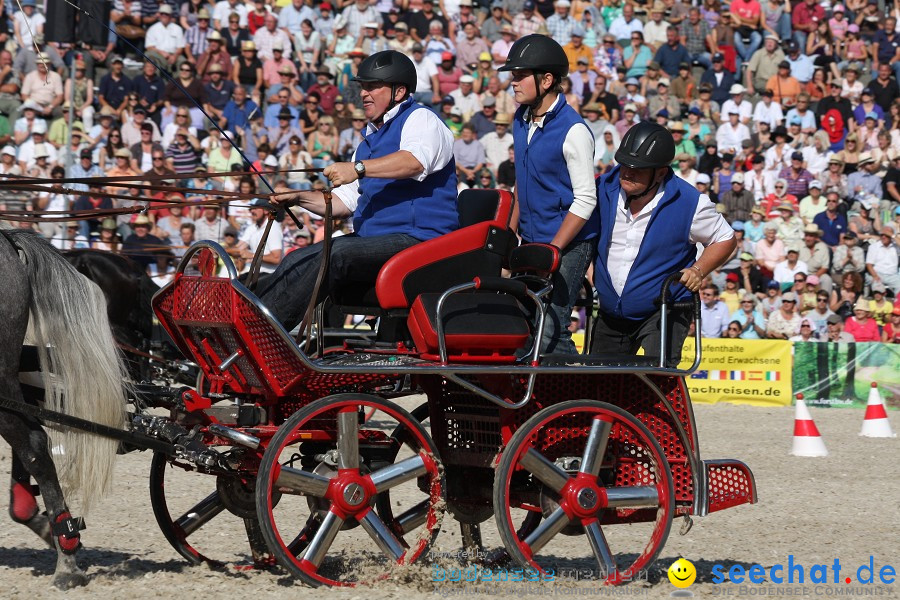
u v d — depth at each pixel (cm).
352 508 1662
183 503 2398
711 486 1858
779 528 2320
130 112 4741
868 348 4756
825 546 2156
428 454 1717
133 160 4562
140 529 2153
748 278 5034
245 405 1708
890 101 6056
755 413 4488
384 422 3316
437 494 1719
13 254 1709
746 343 4797
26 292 1709
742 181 5278
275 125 5025
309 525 1814
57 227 3925
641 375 1772
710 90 5819
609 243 1923
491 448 1792
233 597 1605
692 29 6056
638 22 6141
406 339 1867
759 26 6256
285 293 1747
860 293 5119
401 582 1692
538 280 1788
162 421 1747
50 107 4719
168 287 1795
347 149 5019
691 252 1930
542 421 1712
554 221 1933
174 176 1819
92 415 1725
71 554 1688
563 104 1923
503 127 5122
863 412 4628
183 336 1822
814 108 6025
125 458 2972
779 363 4784
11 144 4634
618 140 5469
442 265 1736
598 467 1758
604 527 2319
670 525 1780
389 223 1816
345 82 5312
